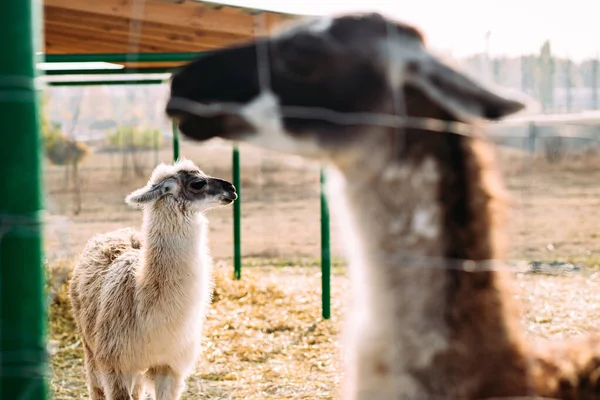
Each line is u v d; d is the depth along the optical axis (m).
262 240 14.51
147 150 21.20
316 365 6.78
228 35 6.94
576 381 2.25
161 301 4.96
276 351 7.22
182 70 2.28
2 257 2.03
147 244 5.11
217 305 8.88
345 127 2.12
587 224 11.87
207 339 7.60
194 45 7.75
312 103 2.13
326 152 2.16
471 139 2.13
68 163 19.47
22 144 2.01
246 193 20.20
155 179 5.38
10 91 1.99
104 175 19.48
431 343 2.04
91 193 17.86
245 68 2.19
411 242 2.10
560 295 8.28
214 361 6.91
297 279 10.53
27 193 2.03
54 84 9.25
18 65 2.00
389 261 2.11
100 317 5.18
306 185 21.23
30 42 2.02
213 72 2.21
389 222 2.12
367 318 2.15
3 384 2.04
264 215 17.38
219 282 9.54
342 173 2.21
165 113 2.31
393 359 2.07
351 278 2.27
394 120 2.09
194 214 5.21
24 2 2.00
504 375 2.03
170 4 6.38
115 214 15.96
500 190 2.17
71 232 12.98
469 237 2.08
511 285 2.17
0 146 2.00
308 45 2.12
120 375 5.11
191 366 5.29
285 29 2.24
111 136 20.69
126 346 5.01
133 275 5.13
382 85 2.10
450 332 2.04
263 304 8.90
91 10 6.16
